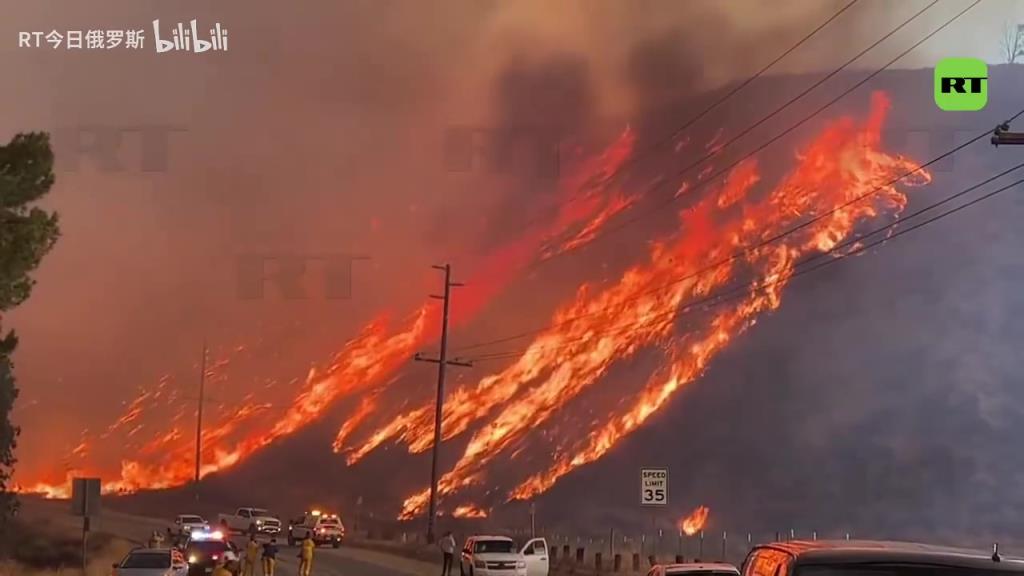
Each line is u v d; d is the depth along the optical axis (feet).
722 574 82.43
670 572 82.17
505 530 427.33
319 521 275.59
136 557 132.36
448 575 177.99
